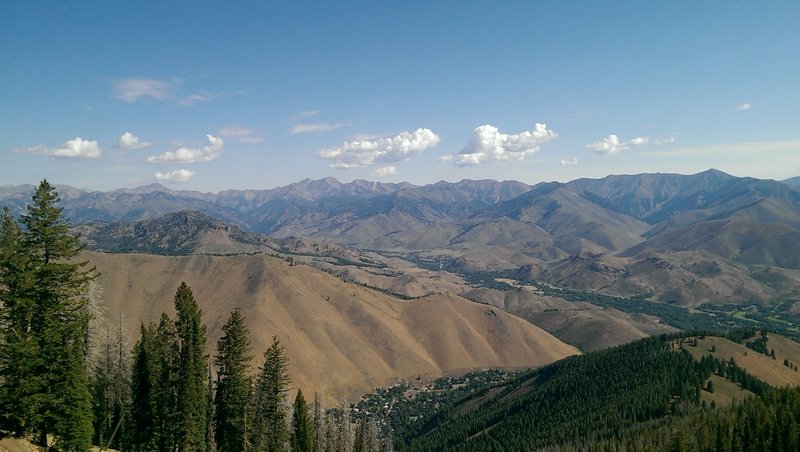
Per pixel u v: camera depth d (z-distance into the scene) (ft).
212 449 256.52
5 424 155.22
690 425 459.32
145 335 226.79
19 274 146.41
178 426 217.15
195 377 222.48
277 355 276.62
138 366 222.69
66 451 160.15
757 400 460.55
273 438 270.87
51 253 159.53
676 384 607.78
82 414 162.40
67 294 161.48
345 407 572.10
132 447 221.46
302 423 329.93
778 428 375.25
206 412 254.68
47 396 151.53
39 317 154.20
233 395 243.60
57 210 158.30
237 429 245.86
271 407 272.31
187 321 219.00
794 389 469.16
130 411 230.48
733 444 388.37
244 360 247.50
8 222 150.30
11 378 146.92
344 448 474.90
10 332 148.15
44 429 158.30
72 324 159.43
